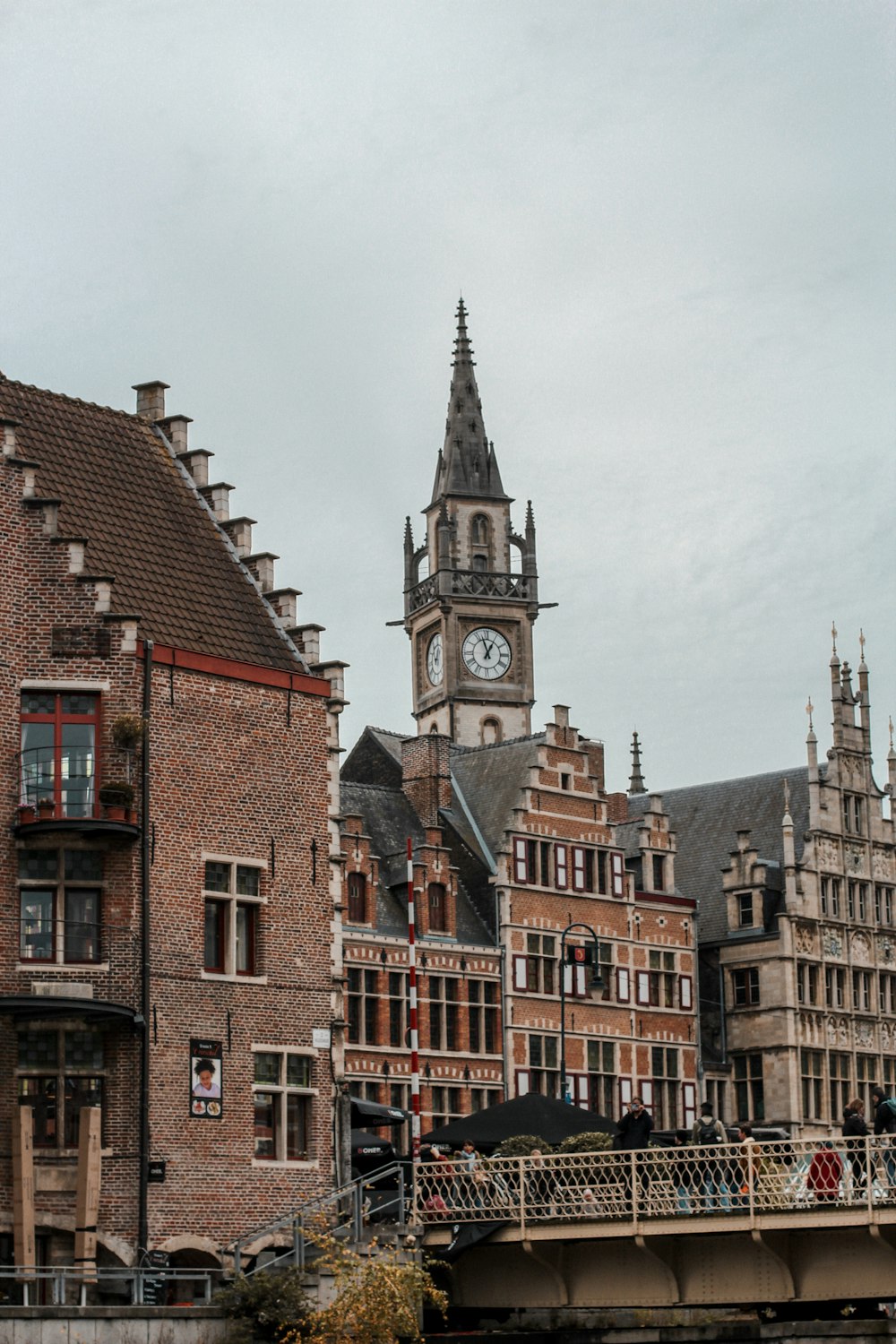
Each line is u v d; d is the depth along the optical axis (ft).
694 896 301.43
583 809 272.72
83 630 152.25
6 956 146.41
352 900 246.27
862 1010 298.76
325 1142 159.63
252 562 171.01
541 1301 147.54
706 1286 141.38
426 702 400.67
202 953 154.20
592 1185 143.84
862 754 307.78
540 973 262.26
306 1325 135.95
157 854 152.05
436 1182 153.48
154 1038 149.59
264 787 160.35
